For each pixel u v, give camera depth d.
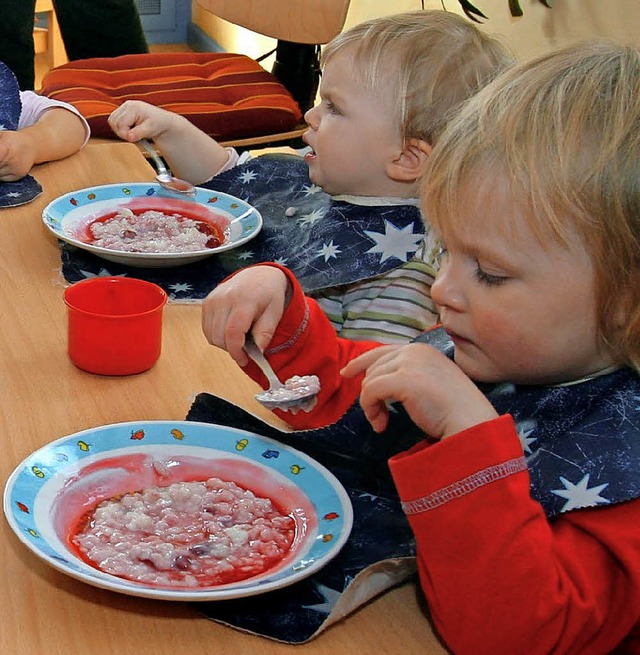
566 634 0.70
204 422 0.96
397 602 0.78
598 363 0.82
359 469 0.93
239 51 4.44
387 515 0.87
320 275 1.36
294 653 0.71
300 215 1.51
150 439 0.90
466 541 0.71
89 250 1.28
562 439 0.80
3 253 1.32
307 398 0.97
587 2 2.32
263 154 1.83
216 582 0.75
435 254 1.32
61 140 1.68
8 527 0.80
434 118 1.38
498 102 0.78
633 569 0.71
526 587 0.69
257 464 0.89
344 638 0.73
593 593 0.72
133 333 1.05
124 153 1.75
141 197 1.51
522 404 0.86
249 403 1.05
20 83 3.26
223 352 1.14
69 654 0.69
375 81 1.39
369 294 1.36
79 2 3.31
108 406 1.00
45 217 1.36
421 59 1.39
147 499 0.84
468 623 0.71
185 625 0.72
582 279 0.74
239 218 1.48
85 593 0.74
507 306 0.76
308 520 0.83
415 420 0.78
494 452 0.72
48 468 0.84
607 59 0.79
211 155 1.81
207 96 2.70
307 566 0.76
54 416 0.98
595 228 0.72
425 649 0.73
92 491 0.85
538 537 0.71
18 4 3.13
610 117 0.74
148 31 5.07
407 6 3.05
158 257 1.27
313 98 3.06
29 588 0.74
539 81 0.77
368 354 0.87
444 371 0.78
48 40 4.02
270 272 1.05
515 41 2.60
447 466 0.72
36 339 1.12
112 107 2.54
